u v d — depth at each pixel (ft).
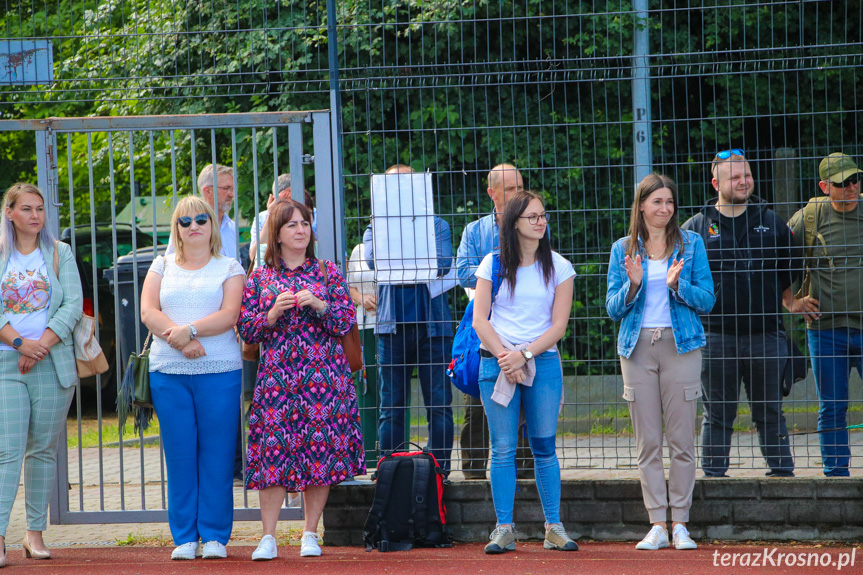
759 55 86.33
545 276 48.62
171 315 47.88
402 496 49.47
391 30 71.00
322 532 55.67
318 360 47.37
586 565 45.32
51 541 54.24
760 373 54.65
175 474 47.80
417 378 60.23
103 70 63.10
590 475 63.57
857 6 84.58
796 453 67.51
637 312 49.06
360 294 58.70
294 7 72.08
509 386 47.75
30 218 48.62
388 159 79.82
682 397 48.47
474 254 55.31
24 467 49.67
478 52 83.46
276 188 52.60
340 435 47.34
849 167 54.65
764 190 64.39
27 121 52.29
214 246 48.96
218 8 66.33
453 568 44.91
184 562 47.09
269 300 47.21
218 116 52.54
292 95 91.71
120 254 105.19
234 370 48.39
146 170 120.67
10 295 48.26
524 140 81.66
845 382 55.06
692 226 56.13
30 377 48.39
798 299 56.75
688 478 48.93
